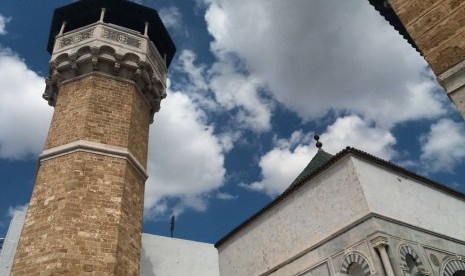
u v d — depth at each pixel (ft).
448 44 24.93
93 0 71.41
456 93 23.85
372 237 49.98
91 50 64.13
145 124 68.28
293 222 62.80
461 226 61.87
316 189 60.95
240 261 70.18
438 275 51.42
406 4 27.94
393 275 46.47
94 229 49.78
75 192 51.60
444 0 26.00
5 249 79.71
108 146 57.67
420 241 53.26
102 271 47.11
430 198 61.41
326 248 55.62
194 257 95.66
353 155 57.06
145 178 63.16
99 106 60.90
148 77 68.90
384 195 55.36
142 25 76.74
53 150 56.65
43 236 48.65
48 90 68.90
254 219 70.33
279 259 62.54
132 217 55.57
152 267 88.74
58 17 73.36
